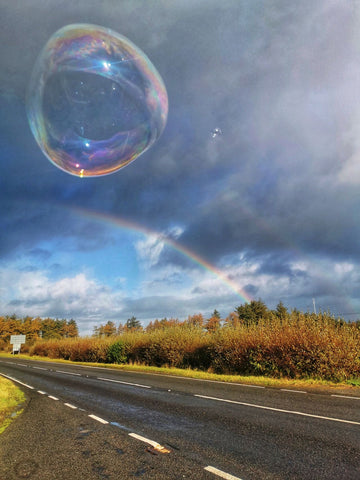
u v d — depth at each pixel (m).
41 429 4.94
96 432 4.64
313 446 3.71
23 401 7.63
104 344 23.28
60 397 8.09
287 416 5.22
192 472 3.06
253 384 9.26
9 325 63.31
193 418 5.34
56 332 78.62
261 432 4.35
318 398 6.72
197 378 11.38
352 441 3.84
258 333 11.79
